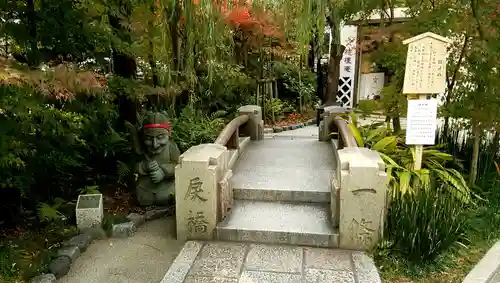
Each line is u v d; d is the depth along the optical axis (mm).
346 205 3033
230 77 7441
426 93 3580
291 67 9812
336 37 6422
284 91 10219
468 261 2996
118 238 3369
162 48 3938
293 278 2703
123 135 4715
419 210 3021
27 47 3346
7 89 2750
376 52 4699
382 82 8445
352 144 3629
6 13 3217
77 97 3680
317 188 3783
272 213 3514
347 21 5086
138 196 3883
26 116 2939
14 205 3475
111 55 4594
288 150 5348
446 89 4465
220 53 6188
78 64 3879
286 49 8703
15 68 2500
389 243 2979
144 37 4176
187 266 2855
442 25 3957
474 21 3812
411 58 3545
